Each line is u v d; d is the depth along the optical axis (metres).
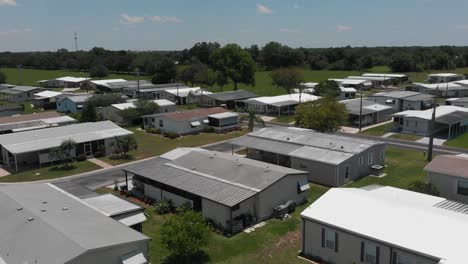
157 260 27.16
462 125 67.50
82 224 25.09
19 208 27.36
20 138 53.94
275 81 120.06
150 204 37.62
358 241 24.80
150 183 39.34
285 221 33.47
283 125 76.31
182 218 26.81
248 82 132.50
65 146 50.66
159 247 28.98
